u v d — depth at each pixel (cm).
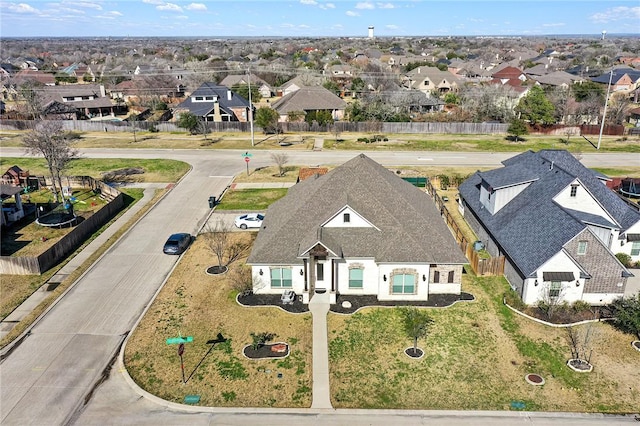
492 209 3909
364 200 3291
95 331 2772
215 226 4303
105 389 2311
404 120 9006
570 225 3002
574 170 3972
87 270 3491
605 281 2977
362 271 3088
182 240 3800
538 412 2173
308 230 3170
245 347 2617
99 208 4747
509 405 2217
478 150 7306
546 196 3516
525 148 7425
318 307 3000
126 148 7400
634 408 2202
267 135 8344
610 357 2555
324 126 8638
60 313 2947
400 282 3053
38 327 2805
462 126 8606
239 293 3152
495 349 2617
